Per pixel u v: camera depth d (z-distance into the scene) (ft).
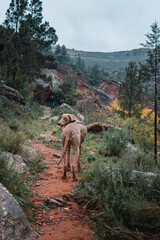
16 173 12.85
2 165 12.93
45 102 103.19
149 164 22.44
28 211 11.58
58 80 156.35
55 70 211.20
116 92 299.79
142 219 9.57
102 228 9.75
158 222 9.23
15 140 20.95
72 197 14.23
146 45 35.29
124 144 29.99
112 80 315.17
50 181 17.37
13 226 8.05
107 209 9.96
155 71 35.17
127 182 12.89
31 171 18.75
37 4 105.29
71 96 108.06
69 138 18.15
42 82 103.09
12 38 79.71
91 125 42.83
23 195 12.81
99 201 12.07
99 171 13.65
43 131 42.42
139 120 59.47
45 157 25.07
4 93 47.62
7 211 8.34
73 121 20.15
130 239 8.81
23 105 53.11
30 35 92.48
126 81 64.80
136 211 9.64
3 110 37.99
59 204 13.05
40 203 13.02
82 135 19.80
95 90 246.88
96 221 10.97
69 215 11.93
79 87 227.40
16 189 12.53
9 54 59.26
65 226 10.70
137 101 63.52
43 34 107.14
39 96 98.73
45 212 12.00
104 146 31.99
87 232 10.21
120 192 11.09
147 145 42.19
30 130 37.01
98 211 11.58
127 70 65.16
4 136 20.49
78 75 246.27
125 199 10.89
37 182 16.83
